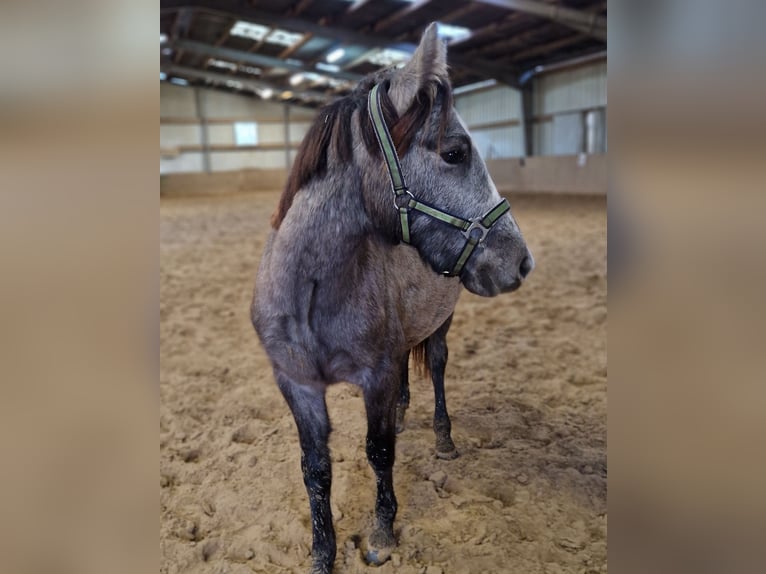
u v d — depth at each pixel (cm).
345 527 214
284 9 1362
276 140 2645
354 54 1812
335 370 173
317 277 165
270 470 255
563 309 480
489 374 355
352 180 167
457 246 169
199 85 2489
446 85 159
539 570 188
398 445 271
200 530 217
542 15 1138
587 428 287
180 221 1219
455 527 211
